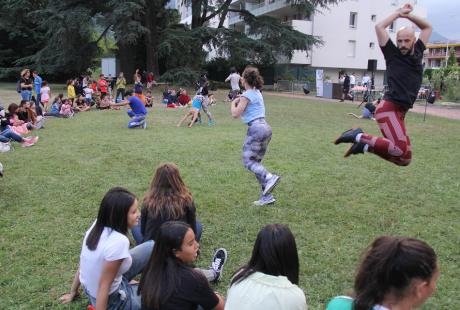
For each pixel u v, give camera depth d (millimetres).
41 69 33906
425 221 5840
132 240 5141
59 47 31484
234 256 4789
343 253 4852
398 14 4262
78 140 11359
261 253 2625
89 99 19516
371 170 8445
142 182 7531
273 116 17312
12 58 39812
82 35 29781
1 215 5918
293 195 6848
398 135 4195
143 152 9859
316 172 8242
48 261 4652
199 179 7699
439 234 5402
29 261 4633
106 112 18172
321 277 4328
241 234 5383
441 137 12547
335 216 5980
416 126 14891
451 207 6387
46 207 6238
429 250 1984
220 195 6824
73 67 33562
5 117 11922
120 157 9336
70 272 4441
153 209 4152
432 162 9242
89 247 3285
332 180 7715
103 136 12016
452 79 27469
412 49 4156
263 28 32312
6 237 5211
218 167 8523
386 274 1969
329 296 4004
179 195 4223
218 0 35062
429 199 6738
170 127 13898
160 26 34750
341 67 42531
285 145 10883
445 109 22453
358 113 18906
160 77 31281
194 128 13734
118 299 3365
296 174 8102
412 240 2029
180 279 2883
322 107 21578
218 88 35812
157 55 30422
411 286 1948
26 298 3961
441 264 4617
